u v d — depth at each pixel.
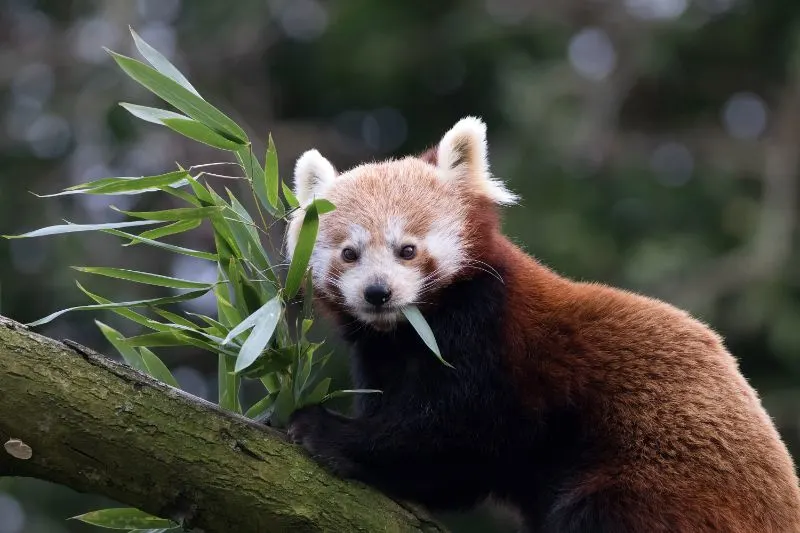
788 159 23.33
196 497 7.67
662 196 23.88
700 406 9.45
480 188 10.65
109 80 23.33
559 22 25.23
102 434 7.47
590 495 9.30
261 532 7.82
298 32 26.97
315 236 8.24
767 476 9.19
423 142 26.95
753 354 22.50
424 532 8.36
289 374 8.69
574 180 23.11
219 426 7.82
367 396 10.04
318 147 25.20
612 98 24.28
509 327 9.82
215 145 8.45
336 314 10.32
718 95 26.81
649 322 9.99
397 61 25.86
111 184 8.08
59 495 21.64
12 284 22.36
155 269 22.22
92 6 25.05
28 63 24.19
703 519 8.92
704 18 25.17
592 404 9.69
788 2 25.78
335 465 8.57
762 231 22.06
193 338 8.41
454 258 9.93
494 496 10.32
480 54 25.61
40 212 22.92
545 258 21.61
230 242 8.55
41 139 24.39
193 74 25.14
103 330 9.16
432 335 8.81
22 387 7.33
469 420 9.47
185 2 25.95
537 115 23.12
